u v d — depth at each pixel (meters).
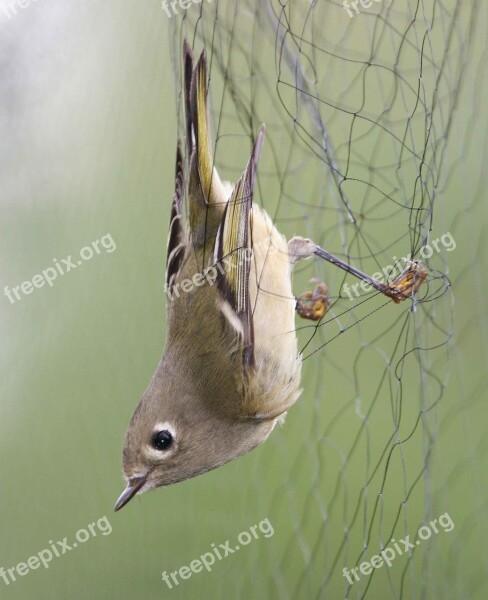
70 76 2.52
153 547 2.43
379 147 2.36
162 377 2.38
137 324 2.46
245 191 2.36
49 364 2.50
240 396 2.37
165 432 2.38
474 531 2.33
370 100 2.37
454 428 2.34
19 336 2.53
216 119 2.39
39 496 2.50
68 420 2.49
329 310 2.37
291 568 2.38
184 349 2.38
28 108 2.54
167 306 2.38
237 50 2.38
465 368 2.33
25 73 2.54
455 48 2.34
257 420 2.38
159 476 2.38
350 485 2.37
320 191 2.36
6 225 2.54
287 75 2.37
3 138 2.54
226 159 2.39
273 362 2.37
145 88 2.47
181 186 2.38
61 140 2.52
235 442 2.38
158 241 2.46
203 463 2.38
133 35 2.48
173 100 2.46
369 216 2.37
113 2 2.49
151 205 2.46
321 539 2.36
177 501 2.42
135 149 2.47
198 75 2.37
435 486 2.34
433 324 2.34
